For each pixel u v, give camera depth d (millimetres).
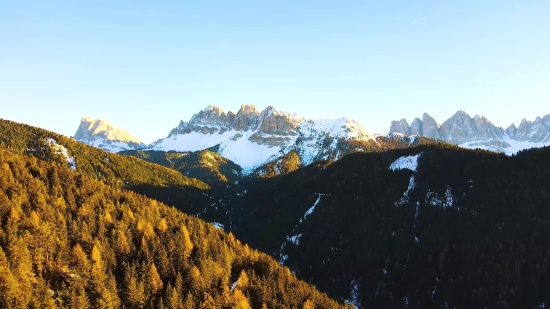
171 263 120875
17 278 89125
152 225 140250
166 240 130625
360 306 182375
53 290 95500
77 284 97438
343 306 144625
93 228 121625
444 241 193000
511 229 183000
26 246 96750
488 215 199000
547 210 185250
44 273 99250
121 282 109062
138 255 118312
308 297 136000
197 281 116500
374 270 194375
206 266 123688
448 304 164750
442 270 179875
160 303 103500
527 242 172250
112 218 132125
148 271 112375
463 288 166875
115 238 120125
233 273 137000
